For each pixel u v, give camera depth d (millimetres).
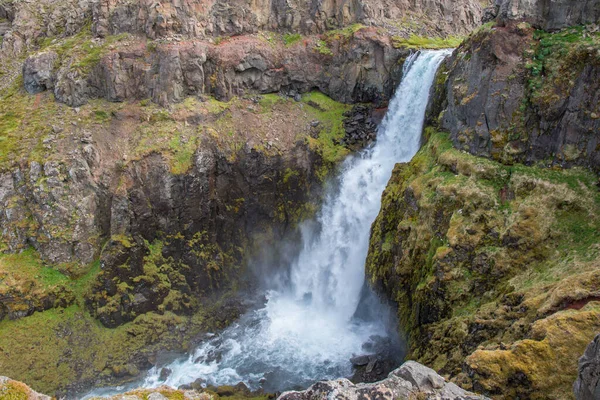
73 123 35406
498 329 18938
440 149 28438
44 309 30625
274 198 37062
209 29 39938
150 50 37469
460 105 27250
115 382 28422
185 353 30734
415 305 24547
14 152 34031
